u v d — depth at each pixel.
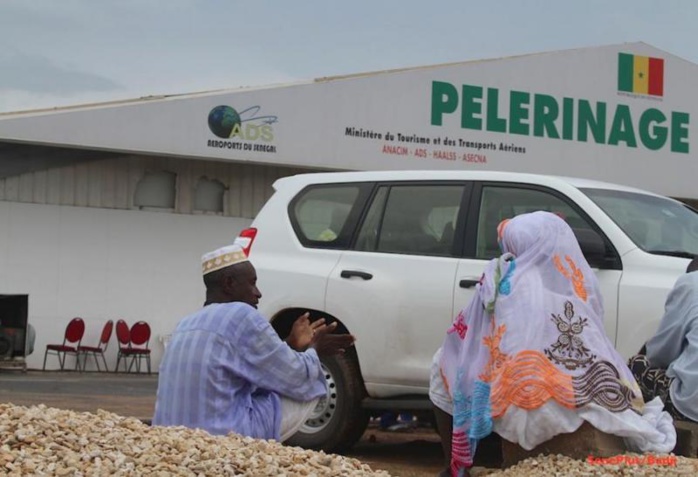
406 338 7.71
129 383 16.89
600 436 4.91
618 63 23.14
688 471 4.62
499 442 6.93
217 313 5.18
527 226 5.23
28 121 18.67
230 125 19.88
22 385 15.22
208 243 21.72
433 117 21.39
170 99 19.55
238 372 5.09
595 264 7.06
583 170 22.83
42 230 20.52
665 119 23.61
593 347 5.04
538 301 5.06
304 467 4.25
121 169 21.11
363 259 8.01
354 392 7.92
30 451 4.06
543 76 22.39
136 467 4.01
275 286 8.24
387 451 8.69
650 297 6.85
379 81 20.91
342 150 20.69
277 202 8.62
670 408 6.05
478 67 21.78
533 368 4.95
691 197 23.92
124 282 21.11
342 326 8.04
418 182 8.06
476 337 5.40
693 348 5.96
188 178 21.59
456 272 7.61
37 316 20.44
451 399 5.71
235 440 4.56
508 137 22.09
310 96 20.44
